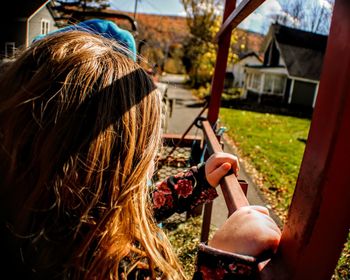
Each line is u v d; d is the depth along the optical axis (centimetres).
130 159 57
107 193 55
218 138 240
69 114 54
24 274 53
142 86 61
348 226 45
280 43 2442
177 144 315
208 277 56
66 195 53
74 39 62
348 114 42
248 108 1920
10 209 53
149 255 59
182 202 107
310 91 2383
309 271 48
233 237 59
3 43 279
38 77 55
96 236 54
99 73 57
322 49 2484
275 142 937
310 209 46
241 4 144
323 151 44
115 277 55
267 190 507
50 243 53
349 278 190
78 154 53
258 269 53
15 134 53
